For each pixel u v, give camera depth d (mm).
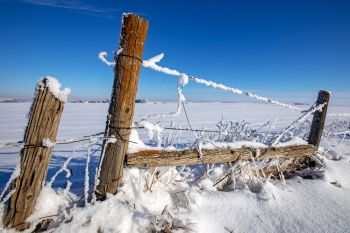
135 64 2064
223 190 2918
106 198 2150
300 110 3584
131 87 2084
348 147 5688
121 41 2031
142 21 2043
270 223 2336
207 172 2949
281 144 3307
